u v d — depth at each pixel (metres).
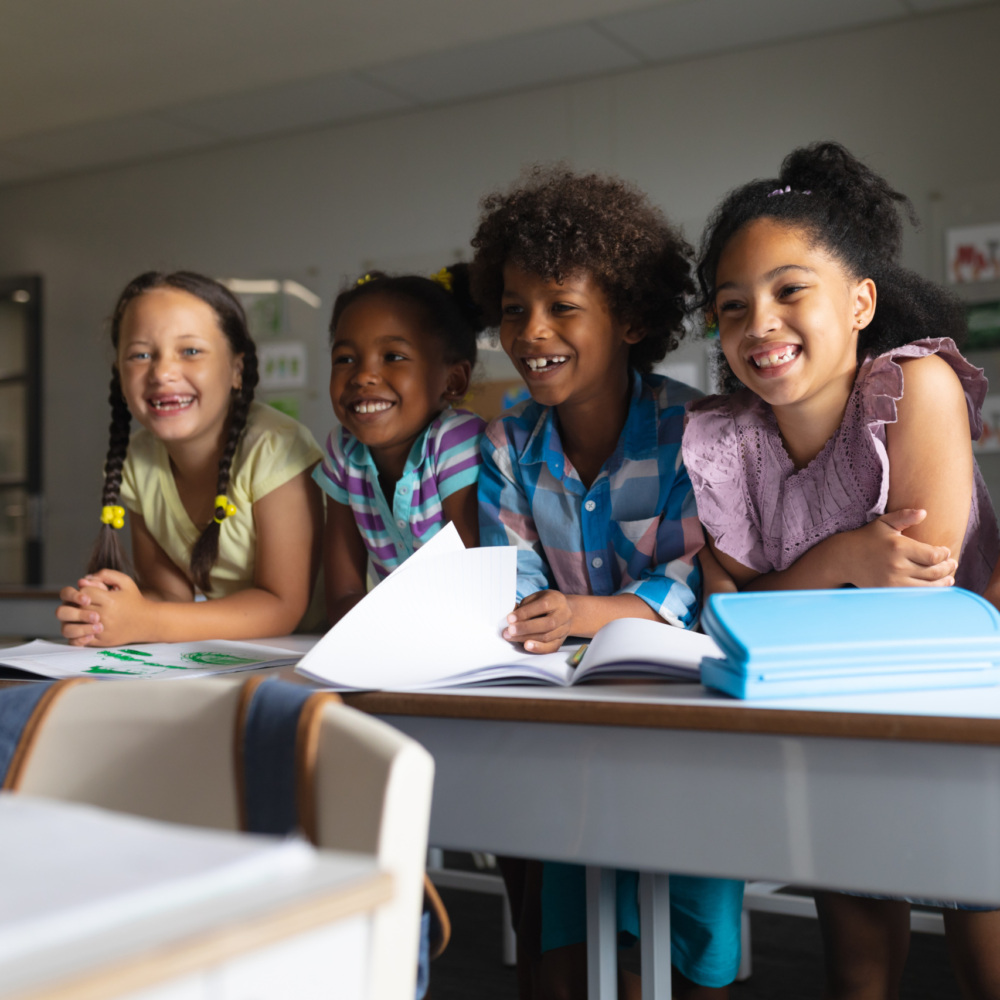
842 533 0.99
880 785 0.59
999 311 3.33
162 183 4.79
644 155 3.88
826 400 1.01
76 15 3.40
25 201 5.09
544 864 1.05
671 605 1.03
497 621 0.88
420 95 4.11
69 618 1.08
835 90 3.58
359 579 1.35
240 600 1.26
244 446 1.36
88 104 4.15
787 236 0.97
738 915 1.04
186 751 0.51
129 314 1.33
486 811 0.70
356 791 0.43
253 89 4.03
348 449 1.31
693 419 1.08
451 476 1.24
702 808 0.64
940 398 0.98
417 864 0.42
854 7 3.40
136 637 1.12
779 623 0.70
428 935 0.50
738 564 1.09
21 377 5.08
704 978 1.02
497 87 4.04
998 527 1.10
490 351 3.59
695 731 0.64
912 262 3.46
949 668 0.69
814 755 0.61
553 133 4.03
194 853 0.29
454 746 0.71
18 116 4.25
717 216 1.09
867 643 0.67
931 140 3.45
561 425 1.21
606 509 1.14
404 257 4.29
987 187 3.37
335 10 3.39
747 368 0.99
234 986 0.26
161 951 0.24
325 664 0.74
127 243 4.87
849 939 1.08
